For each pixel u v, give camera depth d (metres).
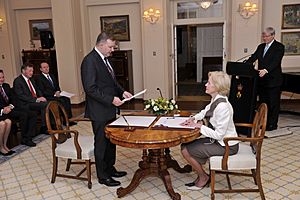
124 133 2.55
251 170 2.96
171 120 2.89
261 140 2.54
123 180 3.17
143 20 6.95
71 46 7.09
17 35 8.20
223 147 2.66
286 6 6.42
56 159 3.12
